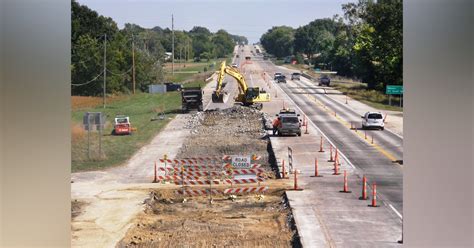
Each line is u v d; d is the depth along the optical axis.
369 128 66.56
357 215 29.73
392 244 24.61
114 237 27.14
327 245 24.66
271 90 121.88
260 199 35.19
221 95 88.25
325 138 59.69
